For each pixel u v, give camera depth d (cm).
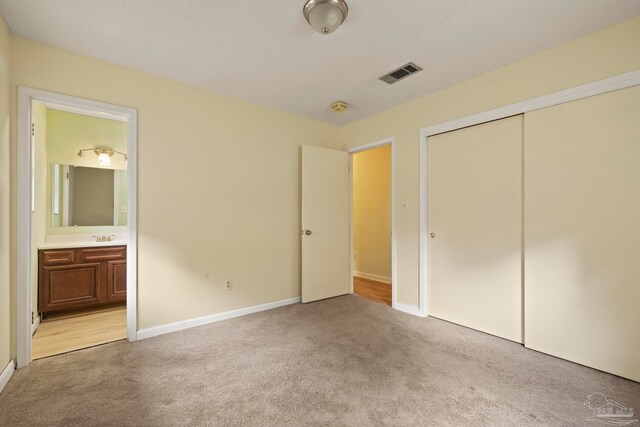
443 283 284
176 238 260
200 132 274
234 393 168
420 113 298
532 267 221
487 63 233
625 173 183
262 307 316
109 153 356
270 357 210
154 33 193
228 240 292
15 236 192
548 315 214
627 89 183
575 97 201
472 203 261
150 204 247
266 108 321
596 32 192
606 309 190
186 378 183
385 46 208
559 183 209
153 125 248
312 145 363
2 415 148
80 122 341
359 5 166
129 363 201
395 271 323
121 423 143
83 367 196
